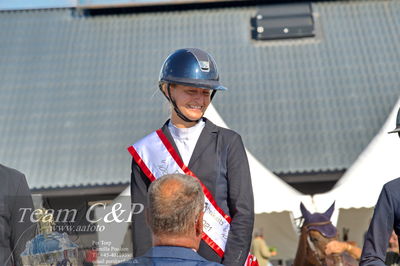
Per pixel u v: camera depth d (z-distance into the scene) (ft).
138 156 27.12
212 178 26.37
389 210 27.78
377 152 63.21
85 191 118.83
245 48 147.23
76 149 127.13
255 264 26.84
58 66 145.89
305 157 122.01
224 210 26.43
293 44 147.84
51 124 133.18
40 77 143.43
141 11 159.74
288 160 121.49
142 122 131.34
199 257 17.90
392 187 28.02
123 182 119.03
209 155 26.68
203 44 148.66
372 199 61.67
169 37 151.43
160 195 17.89
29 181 119.96
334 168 119.14
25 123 133.59
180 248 17.87
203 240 26.04
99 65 145.79
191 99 26.66
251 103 134.10
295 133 127.13
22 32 154.92
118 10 160.04
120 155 125.18
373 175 62.08
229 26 153.17
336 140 125.08
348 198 61.31
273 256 94.02
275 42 148.36
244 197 26.30
